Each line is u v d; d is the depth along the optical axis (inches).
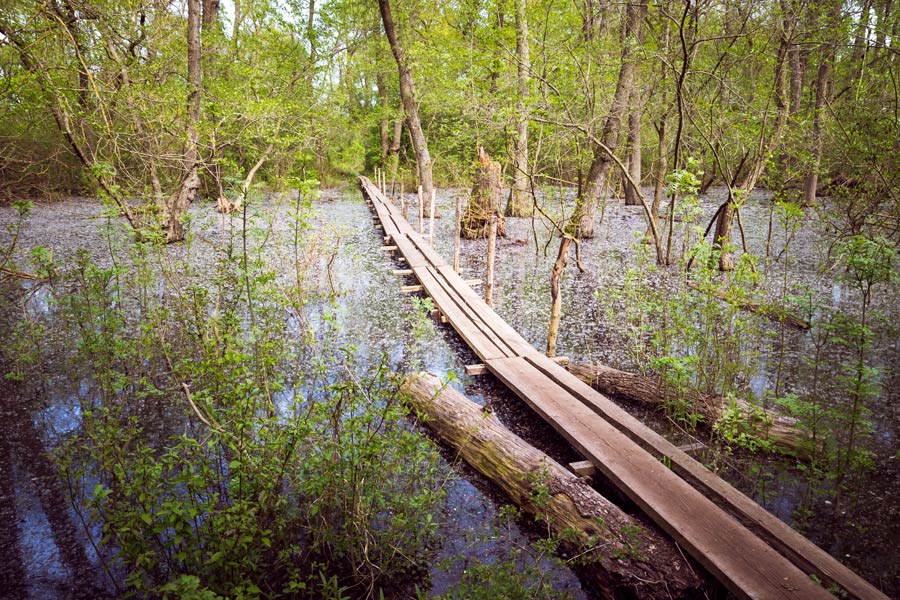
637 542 111.3
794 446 153.1
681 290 286.8
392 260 409.7
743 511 121.3
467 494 141.3
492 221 287.0
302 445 131.3
